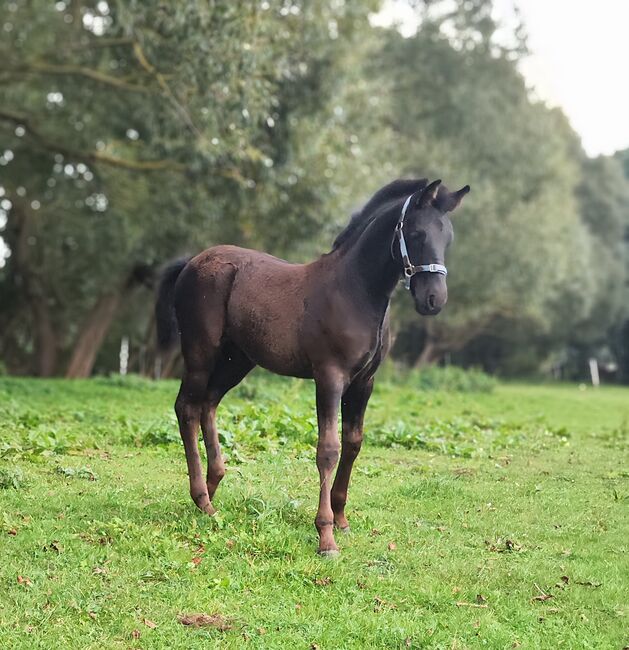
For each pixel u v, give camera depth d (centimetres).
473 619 499
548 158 3516
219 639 464
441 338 3938
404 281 593
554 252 3384
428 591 536
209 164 1834
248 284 645
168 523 637
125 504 682
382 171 2503
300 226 2062
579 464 1012
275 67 1571
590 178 5028
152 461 881
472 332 4006
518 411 1878
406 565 582
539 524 707
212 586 531
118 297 2652
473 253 3200
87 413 1264
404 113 3369
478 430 1308
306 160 1944
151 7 1456
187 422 671
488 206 3253
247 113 1487
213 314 658
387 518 694
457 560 595
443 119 3459
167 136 1791
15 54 1931
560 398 2566
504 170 3422
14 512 649
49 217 2673
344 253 616
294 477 825
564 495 815
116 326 3159
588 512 752
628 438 1351
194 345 666
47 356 2736
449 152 3238
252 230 2169
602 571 588
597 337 5078
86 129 2206
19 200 2641
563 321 4409
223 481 778
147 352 3178
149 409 1360
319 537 598
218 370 682
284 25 1688
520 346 4766
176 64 1559
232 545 593
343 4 1898
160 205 2212
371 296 603
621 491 846
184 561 563
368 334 603
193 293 668
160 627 473
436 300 570
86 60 2016
